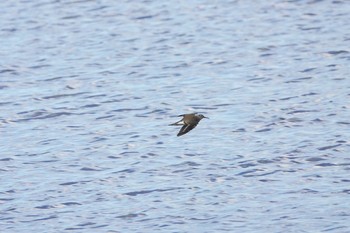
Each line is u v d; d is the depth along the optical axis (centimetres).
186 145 3788
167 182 3462
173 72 4731
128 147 3803
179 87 4509
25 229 3155
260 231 3059
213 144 3788
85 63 4941
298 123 3975
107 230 3122
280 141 3788
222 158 3644
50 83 4666
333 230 3039
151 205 3281
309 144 3734
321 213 3161
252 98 4300
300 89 4388
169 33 5344
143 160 3666
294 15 5512
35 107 4331
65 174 3569
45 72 4838
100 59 4991
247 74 4644
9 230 3152
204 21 5516
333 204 3225
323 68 4656
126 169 3591
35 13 5853
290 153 3659
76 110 4278
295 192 3334
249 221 3131
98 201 3334
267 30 5294
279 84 4475
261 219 3142
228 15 5597
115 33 5400
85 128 4047
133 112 4209
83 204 3316
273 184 3409
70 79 4706
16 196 3397
